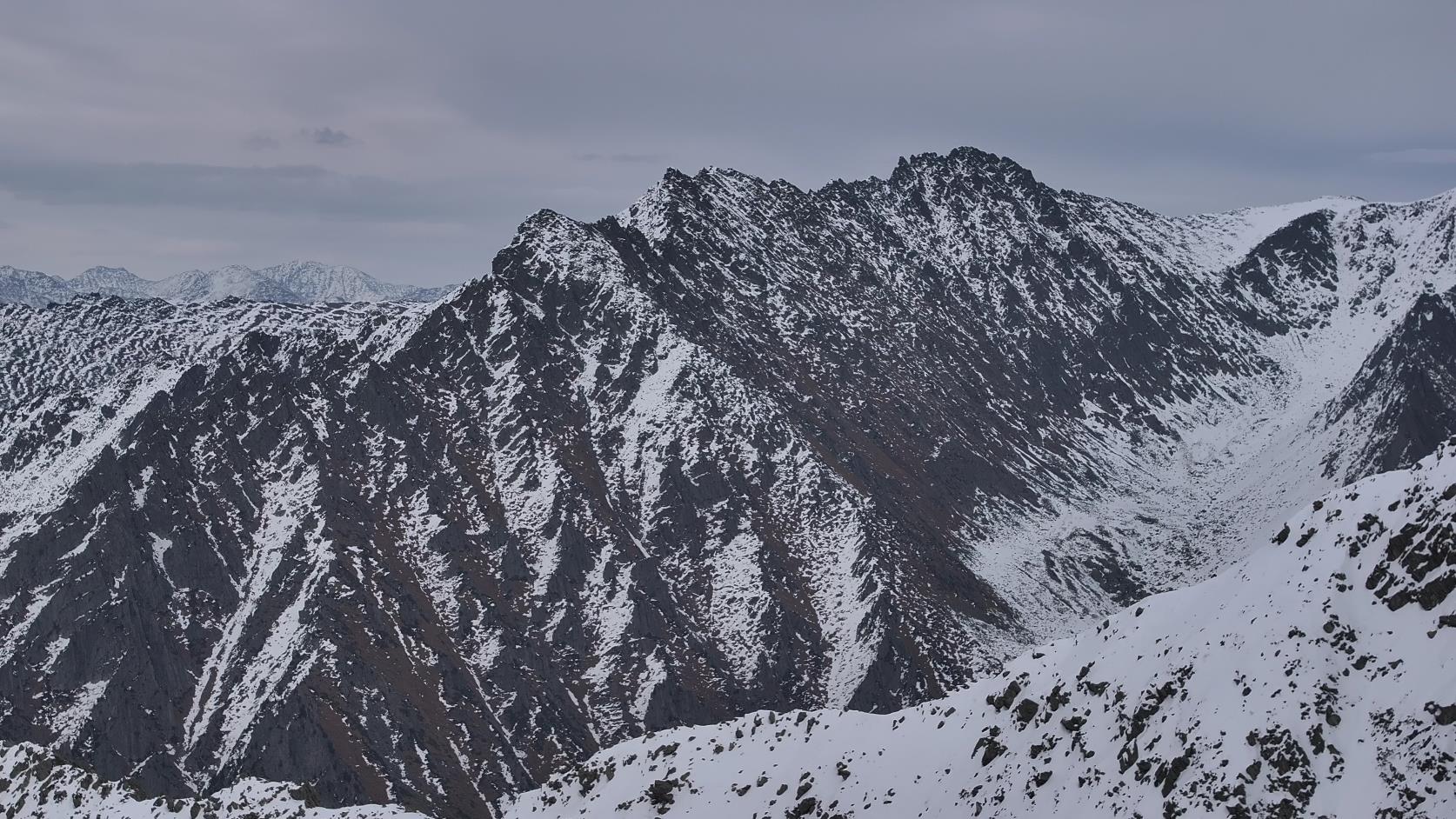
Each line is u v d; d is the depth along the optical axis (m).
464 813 179.12
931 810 98.19
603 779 118.38
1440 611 82.50
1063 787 91.12
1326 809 77.62
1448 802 73.56
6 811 108.62
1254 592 93.44
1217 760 82.31
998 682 107.69
